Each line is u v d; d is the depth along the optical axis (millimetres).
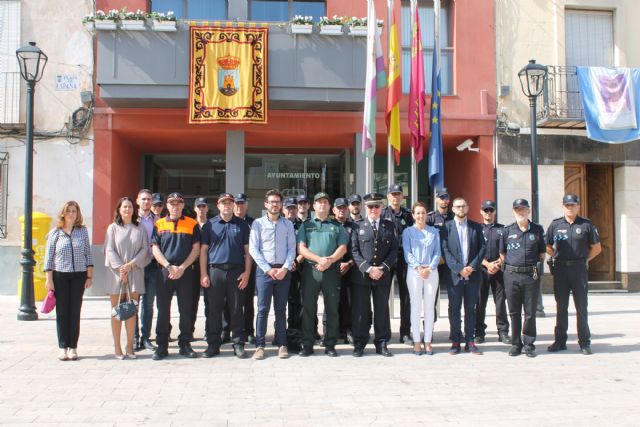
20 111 12141
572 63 13500
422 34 13258
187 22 11445
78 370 6367
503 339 8109
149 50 11297
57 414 4883
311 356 7164
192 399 5344
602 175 14062
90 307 10742
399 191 7957
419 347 7312
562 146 13258
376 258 7156
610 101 12539
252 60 11430
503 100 13141
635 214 13484
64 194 12195
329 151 14875
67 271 6730
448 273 7453
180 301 7082
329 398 5406
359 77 11680
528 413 5004
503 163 13031
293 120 12516
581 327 7434
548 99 12680
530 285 7246
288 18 12922
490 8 13203
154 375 6184
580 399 5426
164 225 7035
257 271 7180
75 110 12211
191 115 11273
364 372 6379
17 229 12156
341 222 7484
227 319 7957
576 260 7488
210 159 15492
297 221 8062
